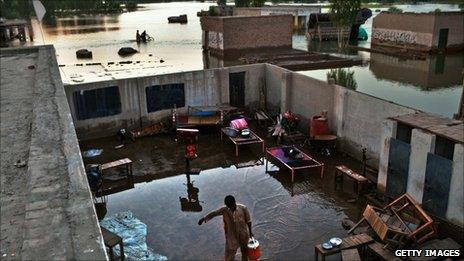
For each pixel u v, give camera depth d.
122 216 12.38
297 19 56.03
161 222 12.20
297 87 19.36
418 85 26.48
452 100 22.62
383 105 14.38
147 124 20.06
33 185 5.52
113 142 18.97
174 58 39.78
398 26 39.66
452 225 10.74
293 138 18.30
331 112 17.30
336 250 9.70
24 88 13.08
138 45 50.09
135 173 15.86
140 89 19.50
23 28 54.09
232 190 14.27
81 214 4.78
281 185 14.58
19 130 9.21
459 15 36.84
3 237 4.92
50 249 4.12
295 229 11.77
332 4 44.78
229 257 9.47
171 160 17.02
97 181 14.13
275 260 10.34
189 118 19.95
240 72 21.44
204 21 42.25
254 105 22.25
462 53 38.00
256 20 39.31
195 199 13.64
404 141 12.29
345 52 40.94
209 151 17.86
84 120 18.83
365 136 15.50
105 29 71.31
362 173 14.45
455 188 10.52
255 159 17.00
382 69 31.84
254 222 12.12
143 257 10.29
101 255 4.02
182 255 10.51
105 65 36.59
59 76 13.07
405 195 10.79
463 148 10.16
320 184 14.61
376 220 10.30
